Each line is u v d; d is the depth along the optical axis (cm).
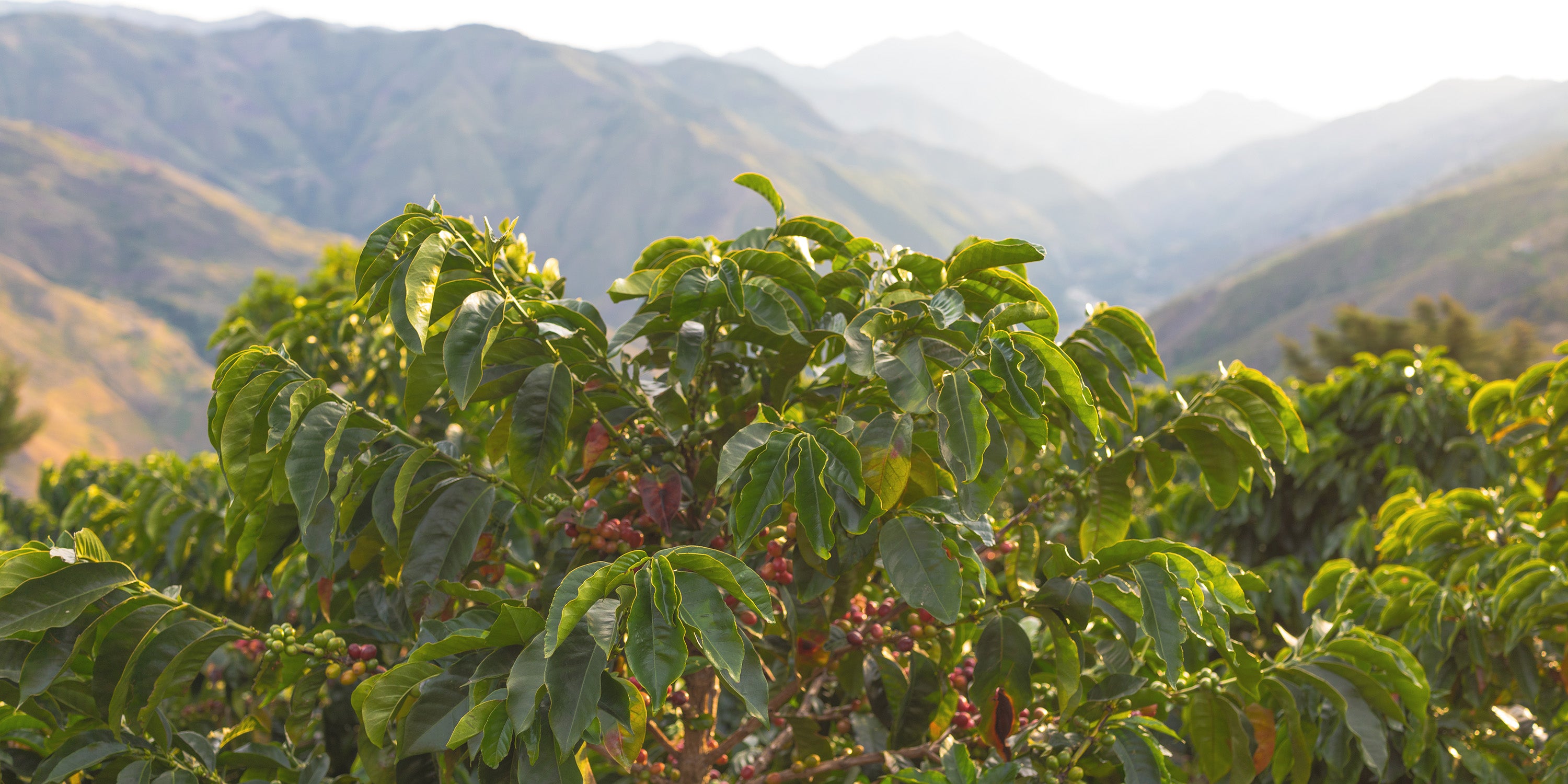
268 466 191
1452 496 352
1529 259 8400
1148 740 195
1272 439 223
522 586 288
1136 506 619
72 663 190
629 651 137
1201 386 543
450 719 159
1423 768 274
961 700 245
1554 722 324
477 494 198
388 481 193
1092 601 183
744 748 313
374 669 202
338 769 225
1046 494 255
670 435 215
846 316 220
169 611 179
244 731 240
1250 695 208
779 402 215
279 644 194
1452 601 288
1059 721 219
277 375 185
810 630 210
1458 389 522
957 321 186
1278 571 457
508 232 211
